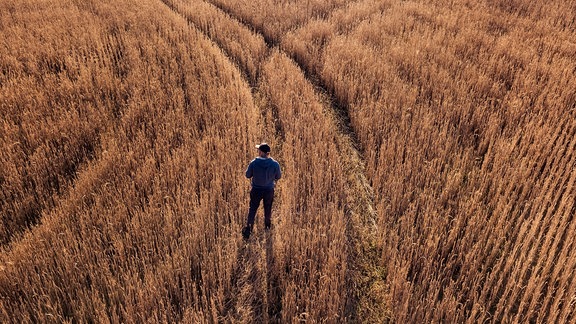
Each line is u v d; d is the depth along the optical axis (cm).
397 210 622
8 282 464
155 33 1322
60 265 493
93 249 507
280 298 495
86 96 909
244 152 725
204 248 523
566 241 512
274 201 641
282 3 1786
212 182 635
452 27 1392
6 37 1227
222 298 473
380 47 1264
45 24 1340
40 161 680
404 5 1694
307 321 440
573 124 757
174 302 480
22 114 815
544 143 715
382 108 895
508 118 824
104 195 607
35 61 1059
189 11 1642
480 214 596
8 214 595
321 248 518
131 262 506
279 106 925
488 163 723
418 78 1028
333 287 479
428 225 583
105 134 761
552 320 433
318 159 715
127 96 938
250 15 1605
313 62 1195
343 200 646
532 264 526
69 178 681
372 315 477
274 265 523
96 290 442
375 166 753
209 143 748
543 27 1362
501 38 1247
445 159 748
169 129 786
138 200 618
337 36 1362
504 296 458
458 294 466
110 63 1084
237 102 905
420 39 1247
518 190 641
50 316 430
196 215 562
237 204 623
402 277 483
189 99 946
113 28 1372
